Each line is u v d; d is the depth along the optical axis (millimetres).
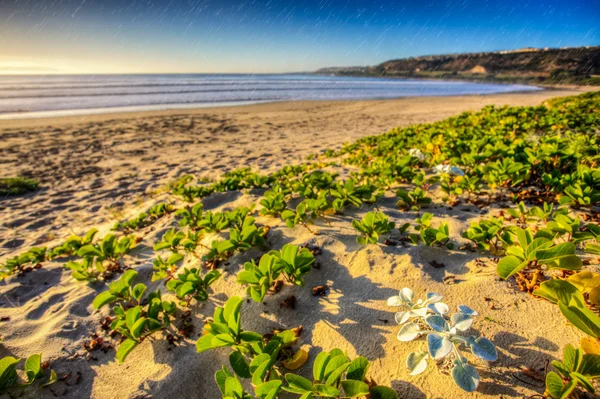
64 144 10688
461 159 4105
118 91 34250
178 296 2393
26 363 1897
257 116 17203
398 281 2258
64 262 3498
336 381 1529
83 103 22594
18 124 13914
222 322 1899
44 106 20625
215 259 2850
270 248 2932
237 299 1936
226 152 9430
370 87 51875
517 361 1554
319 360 1578
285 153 9070
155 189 6332
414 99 27344
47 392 1873
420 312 1690
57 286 3031
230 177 5469
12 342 2287
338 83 68688
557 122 5961
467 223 2898
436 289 2121
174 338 2148
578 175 3014
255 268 2244
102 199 5969
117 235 4090
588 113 6980
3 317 2570
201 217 3682
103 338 2277
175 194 4863
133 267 3139
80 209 5539
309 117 16812
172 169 7789
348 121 15211
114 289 2434
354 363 1539
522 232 1962
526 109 8172
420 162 4918
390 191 3881
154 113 17812
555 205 2986
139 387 1859
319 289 2312
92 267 3105
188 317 2305
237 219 3322
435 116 16172
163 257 3293
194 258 3029
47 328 2404
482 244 2367
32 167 8188
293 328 2055
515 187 3504
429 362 1645
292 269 2305
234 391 1532
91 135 12070
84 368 2033
